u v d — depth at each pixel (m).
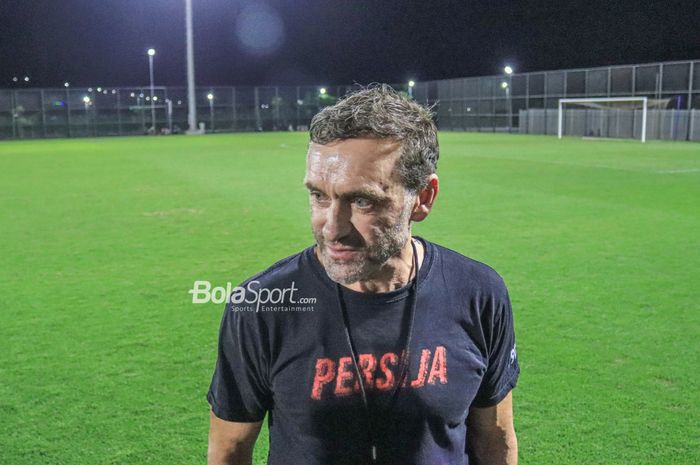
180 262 7.57
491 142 30.75
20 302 6.03
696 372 4.36
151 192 13.72
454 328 1.49
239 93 46.72
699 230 9.07
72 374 4.39
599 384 4.18
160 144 32.72
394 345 1.44
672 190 13.19
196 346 4.90
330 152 1.30
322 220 1.33
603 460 3.32
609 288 6.29
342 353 1.44
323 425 1.46
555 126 37.28
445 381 1.46
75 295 6.25
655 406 3.88
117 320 5.51
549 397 4.00
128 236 9.12
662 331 5.13
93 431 3.64
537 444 3.47
